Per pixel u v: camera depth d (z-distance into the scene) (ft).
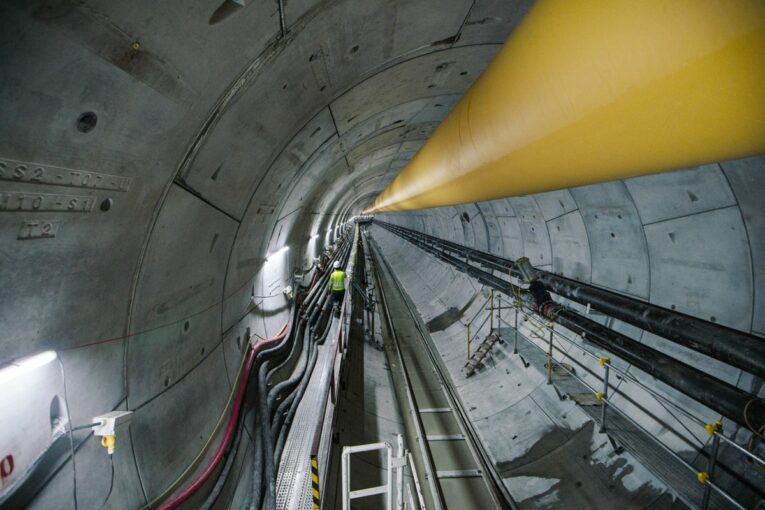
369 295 48.83
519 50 6.07
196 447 11.82
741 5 2.89
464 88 18.04
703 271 12.11
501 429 21.47
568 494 15.85
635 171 5.73
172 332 10.58
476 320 34.60
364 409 23.70
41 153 4.82
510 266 25.62
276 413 18.02
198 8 5.71
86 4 4.22
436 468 20.12
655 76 3.76
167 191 8.16
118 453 8.16
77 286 6.44
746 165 9.83
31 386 5.54
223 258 13.65
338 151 21.68
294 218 25.17
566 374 18.67
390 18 10.24
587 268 18.49
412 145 31.99
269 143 12.16
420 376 30.76
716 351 10.19
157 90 6.16
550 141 6.06
